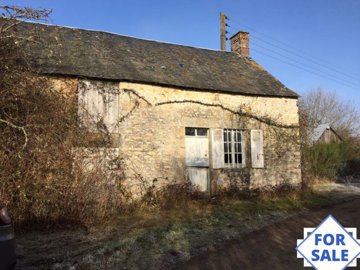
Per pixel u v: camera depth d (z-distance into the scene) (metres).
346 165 21.95
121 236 7.77
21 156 8.20
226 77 14.62
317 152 19.42
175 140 12.41
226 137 13.77
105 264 5.93
